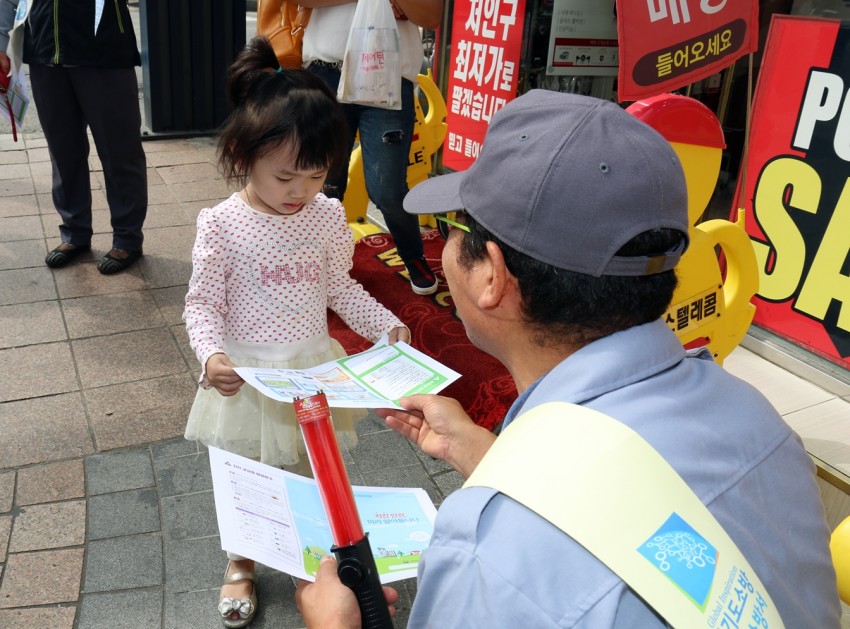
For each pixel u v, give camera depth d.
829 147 2.91
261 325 2.01
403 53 3.38
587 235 0.88
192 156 6.13
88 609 2.10
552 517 0.75
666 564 0.72
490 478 0.81
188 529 2.39
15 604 2.10
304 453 2.21
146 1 6.13
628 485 0.76
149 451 2.73
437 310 3.80
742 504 0.83
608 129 0.90
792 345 3.20
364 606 1.00
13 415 2.88
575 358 0.92
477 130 3.73
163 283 3.99
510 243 0.92
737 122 3.35
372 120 3.48
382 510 1.48
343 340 3.56
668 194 0.91
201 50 6.45
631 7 2.23
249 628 2.09
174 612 2.11
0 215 4.75
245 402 2.04
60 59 3.59
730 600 0.73
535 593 0.72
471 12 3.62
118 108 3.82
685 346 2.36
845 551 1.26
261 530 1.33
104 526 2.38
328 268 2.15
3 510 2.42
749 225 3.29
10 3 3.63
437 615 0.80
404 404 1.46
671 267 0.94
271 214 2.00
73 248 4.16
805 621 0.85
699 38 2.36
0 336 3.41
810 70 2.93
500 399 3.11
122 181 3.98
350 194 4.55
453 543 0.80
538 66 3.96
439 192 1.13
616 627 0.71
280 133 1.79
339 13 3.36
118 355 3.32
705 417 0.89
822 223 2.99
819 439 2.71
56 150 3.94
